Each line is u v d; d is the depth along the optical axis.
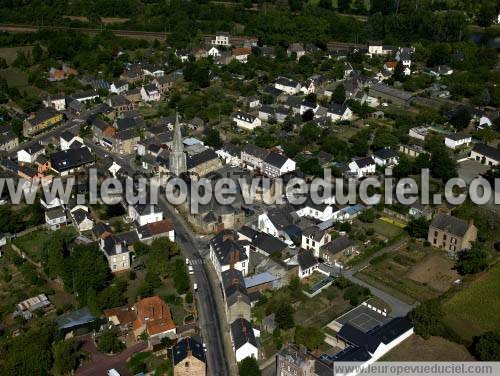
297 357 186.00
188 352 183.88
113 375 188.25
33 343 194.12
